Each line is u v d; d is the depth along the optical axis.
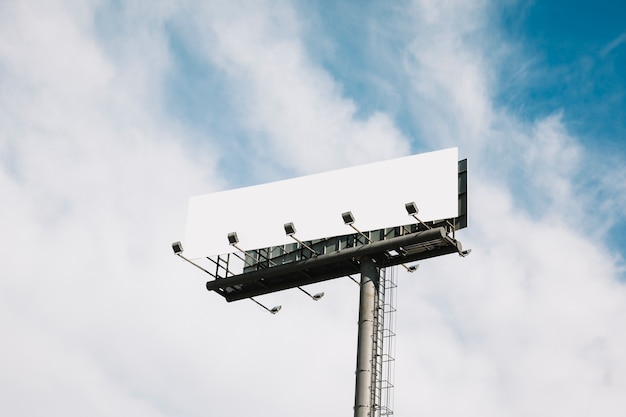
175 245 56.78
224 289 57.62
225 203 57.81
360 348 50.19
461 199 52.22
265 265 57.03
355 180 54.16
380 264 52.97
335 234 53.34
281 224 55.28
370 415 48.56
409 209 49.78
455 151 51.78
